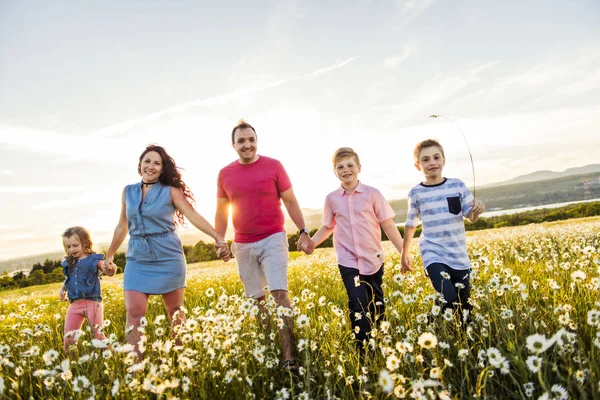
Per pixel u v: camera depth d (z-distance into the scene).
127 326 3.89
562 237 10.55
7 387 2.99
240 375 2.84
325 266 10.41
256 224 4.23
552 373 2.55
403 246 4.48
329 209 4.71
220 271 15.98
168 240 4.11
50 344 4.30
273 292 4.05
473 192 4.15
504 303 3.78
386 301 3.75
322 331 3.73
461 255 4.11
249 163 4.38
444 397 1.97
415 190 4.44
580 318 3.22
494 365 2.15
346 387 2.76
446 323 3.34
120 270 23.98
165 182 4.24
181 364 2.60
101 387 2.75
